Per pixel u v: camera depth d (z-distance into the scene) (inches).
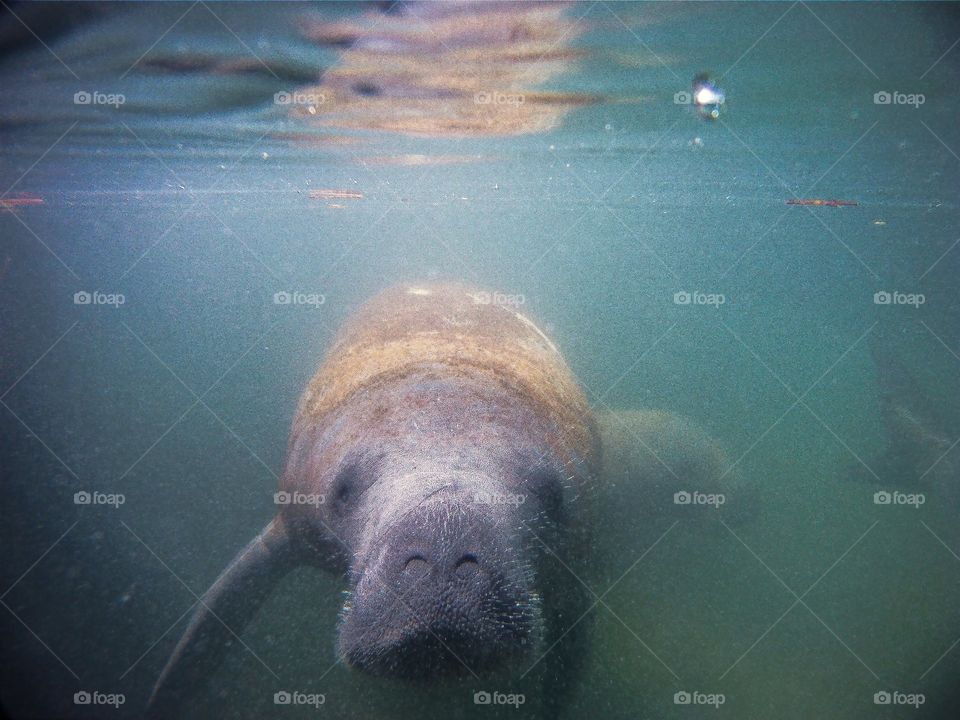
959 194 402.6
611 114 300.2
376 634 90.0
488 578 91.7
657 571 173.6
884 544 198.1
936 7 209.8
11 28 213.8
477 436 116.1
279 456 182.9
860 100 280.1
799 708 135.6
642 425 204.4
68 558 182.7
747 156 348.5
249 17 211.3
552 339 200.5
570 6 210.4
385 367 142.3
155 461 235.5
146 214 499.5
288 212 496.7
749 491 216.4
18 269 461.4
